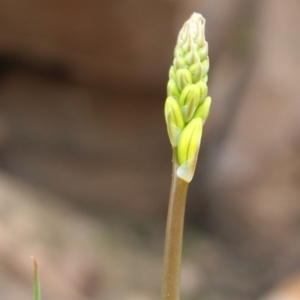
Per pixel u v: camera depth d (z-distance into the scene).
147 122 1.33
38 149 1.27
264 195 1.18
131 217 1.27
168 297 0.25
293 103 1.15
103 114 1.32
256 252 1.20
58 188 1.23
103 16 1.04
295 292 0.81
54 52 1.17
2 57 1.25
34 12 1.06
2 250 0.77
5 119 1.27
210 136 1.29
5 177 1.11
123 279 0.95
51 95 1.30
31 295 0.74
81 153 1.30
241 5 1.23
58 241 0.92
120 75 1.21
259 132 1.18
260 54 1.20
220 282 1.09
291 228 1.18
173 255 0.25
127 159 1.33
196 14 0.26
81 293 0.84
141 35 1.07
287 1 1.21
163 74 1.20
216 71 1.26
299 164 1.16
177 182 0.26
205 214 1.31
